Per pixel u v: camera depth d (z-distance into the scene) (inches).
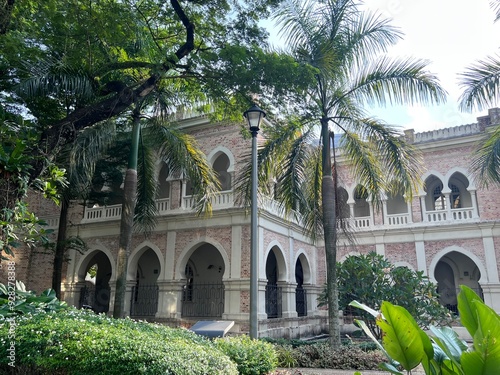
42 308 274.1
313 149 495.8
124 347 189.8
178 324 624.4
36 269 776.3
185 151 521.3
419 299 468.8
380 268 494.3
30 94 338.6
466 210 738.8
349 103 461.1
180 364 186.9
